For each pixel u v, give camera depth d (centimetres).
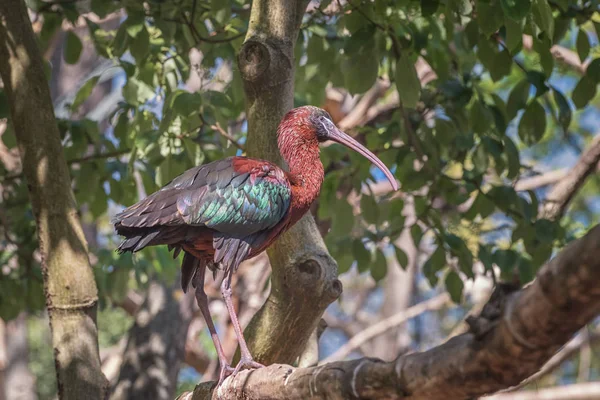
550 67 1087
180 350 1633
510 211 1211
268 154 970
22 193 1357
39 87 1015
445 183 1228
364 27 1084
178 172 1173
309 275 914
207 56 1209
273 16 927
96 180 1284
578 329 493
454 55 1273
